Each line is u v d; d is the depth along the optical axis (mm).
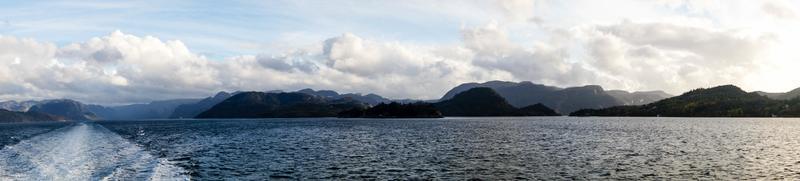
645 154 68688
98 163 54938
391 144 91562
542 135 121250
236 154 71438
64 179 42375
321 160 62750
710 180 45250
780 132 132875
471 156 66938
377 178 47281
